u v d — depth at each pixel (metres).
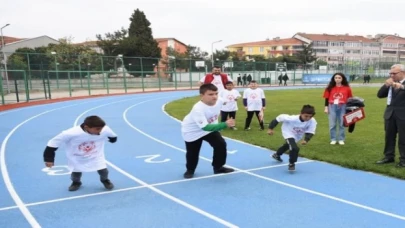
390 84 6.65
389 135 7.01
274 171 6.94
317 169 7.04
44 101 23.44
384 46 118.62
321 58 109.75
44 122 14.12
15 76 22.11
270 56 98.44
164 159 7.97
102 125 5.47
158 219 4.74
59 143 5.43
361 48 114.56
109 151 8.77
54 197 5.57
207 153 8.45
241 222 4.63
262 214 4.88
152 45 68.25
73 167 5.72
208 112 6.20
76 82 33.84
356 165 7.01
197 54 79.81
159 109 18.92
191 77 41.47
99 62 35.41
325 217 4.76
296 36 114.44
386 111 7.07
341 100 8.80
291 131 6.96
